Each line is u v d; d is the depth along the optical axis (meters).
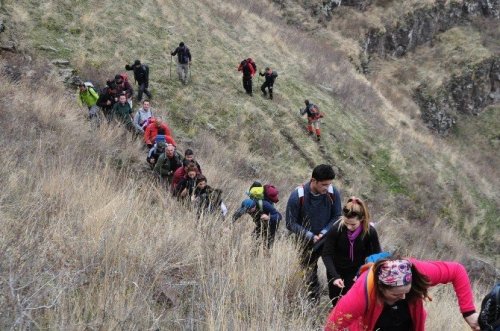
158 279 4.22
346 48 37.47
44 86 14.45
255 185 6.42
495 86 43.59
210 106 18.66
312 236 4.98
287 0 40.03
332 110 23.36
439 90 40.28
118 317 3.24
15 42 16.44
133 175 9.25
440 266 3.23
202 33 23.58
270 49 26.70
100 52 18.42
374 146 22.48
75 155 8.93
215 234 5.54
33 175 6.97
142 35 20.73
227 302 3.82
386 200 19.42
